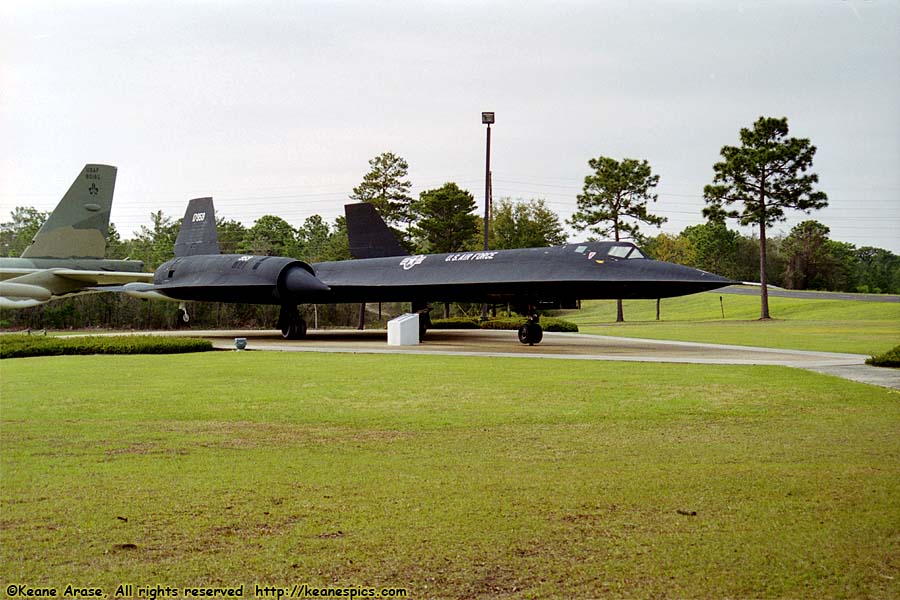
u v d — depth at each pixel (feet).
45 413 36.06
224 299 107.86
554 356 71.20
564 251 88.33
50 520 19.67
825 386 45.75
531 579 16.17
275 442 29.45
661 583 16.01
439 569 16.66
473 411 36.81
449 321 136.15
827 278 324.39
